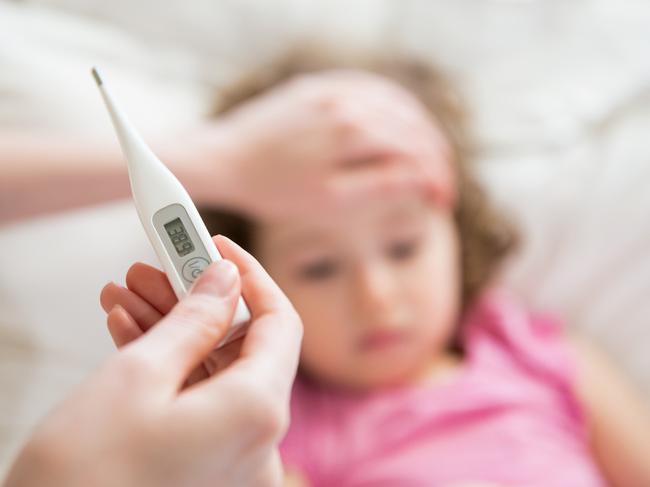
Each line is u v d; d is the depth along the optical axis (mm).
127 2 1210
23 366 1024
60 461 309
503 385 1029
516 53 1239
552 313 1200
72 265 1051
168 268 432
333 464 963
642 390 1142
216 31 1233
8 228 1000
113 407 328
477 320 1162
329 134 935
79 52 1149
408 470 925
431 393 1007
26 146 829
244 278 432
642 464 1038
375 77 1154
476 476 910
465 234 1143
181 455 330
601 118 1200
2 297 1039
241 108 1104
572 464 957
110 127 1084
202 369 435
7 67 1077
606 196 1169
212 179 893
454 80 1218
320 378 1026
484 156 1194
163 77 1199
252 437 354
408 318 961
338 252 941
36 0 1184
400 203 956
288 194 914
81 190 834
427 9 1250
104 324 1039
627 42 1202
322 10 1253
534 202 1181
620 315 1169
